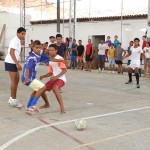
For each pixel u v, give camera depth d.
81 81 12.88
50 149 4.69
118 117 6.75
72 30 22.23
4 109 7.34
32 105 7.07
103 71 17.81
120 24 19.89
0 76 14.08
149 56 14.67
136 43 11.36
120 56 16.42
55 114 6.93
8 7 29.81
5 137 5.24
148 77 14.70
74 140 5.12
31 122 6.22
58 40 9.00
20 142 5.00
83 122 5.72
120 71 16.70
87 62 18.05
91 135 5.41
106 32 20.64
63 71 6.96
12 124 6.05
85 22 21.77
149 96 9.55
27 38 25.31
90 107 7.77
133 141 5.11
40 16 26.75
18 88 10.53
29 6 27.33
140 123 6.28
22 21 25.62
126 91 10.44
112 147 4.80
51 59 6.99
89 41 18.02
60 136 5.34
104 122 6.31
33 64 6.86
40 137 5.27
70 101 8.52
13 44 7.22
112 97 9.26
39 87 6.93
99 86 11.47
